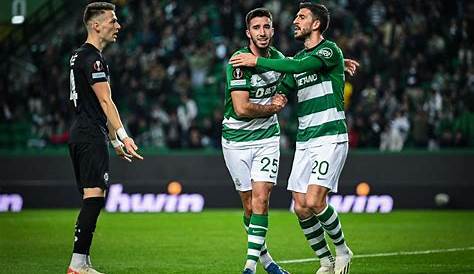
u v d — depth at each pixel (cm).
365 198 4594
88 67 2050
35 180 4672
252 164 2158
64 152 4691
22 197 4656
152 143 4988
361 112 4850
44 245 3012
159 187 4634
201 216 4253
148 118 5053
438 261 2592
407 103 4894
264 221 2103
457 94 4978
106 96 2042
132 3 5962
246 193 2195
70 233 3409
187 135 4978
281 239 3219
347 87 5012
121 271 2400
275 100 2109
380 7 5706
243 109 2077
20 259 2642
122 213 4472
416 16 5544
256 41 2119
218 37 5859
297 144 2205
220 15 5794
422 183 4612
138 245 3038
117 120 2039
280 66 2064
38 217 4141
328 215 2139
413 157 4622
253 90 2127
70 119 5194
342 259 2173
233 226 3731
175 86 5350
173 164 4662
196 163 4669
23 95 5488
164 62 5516
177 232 3481
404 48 5366
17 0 6225
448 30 5512
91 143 2061
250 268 2077
